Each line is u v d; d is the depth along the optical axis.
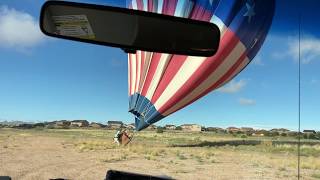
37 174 19.47
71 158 28.69
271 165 28.86
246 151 43.53
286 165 29.06
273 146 49.84
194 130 165.50
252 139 76.69
